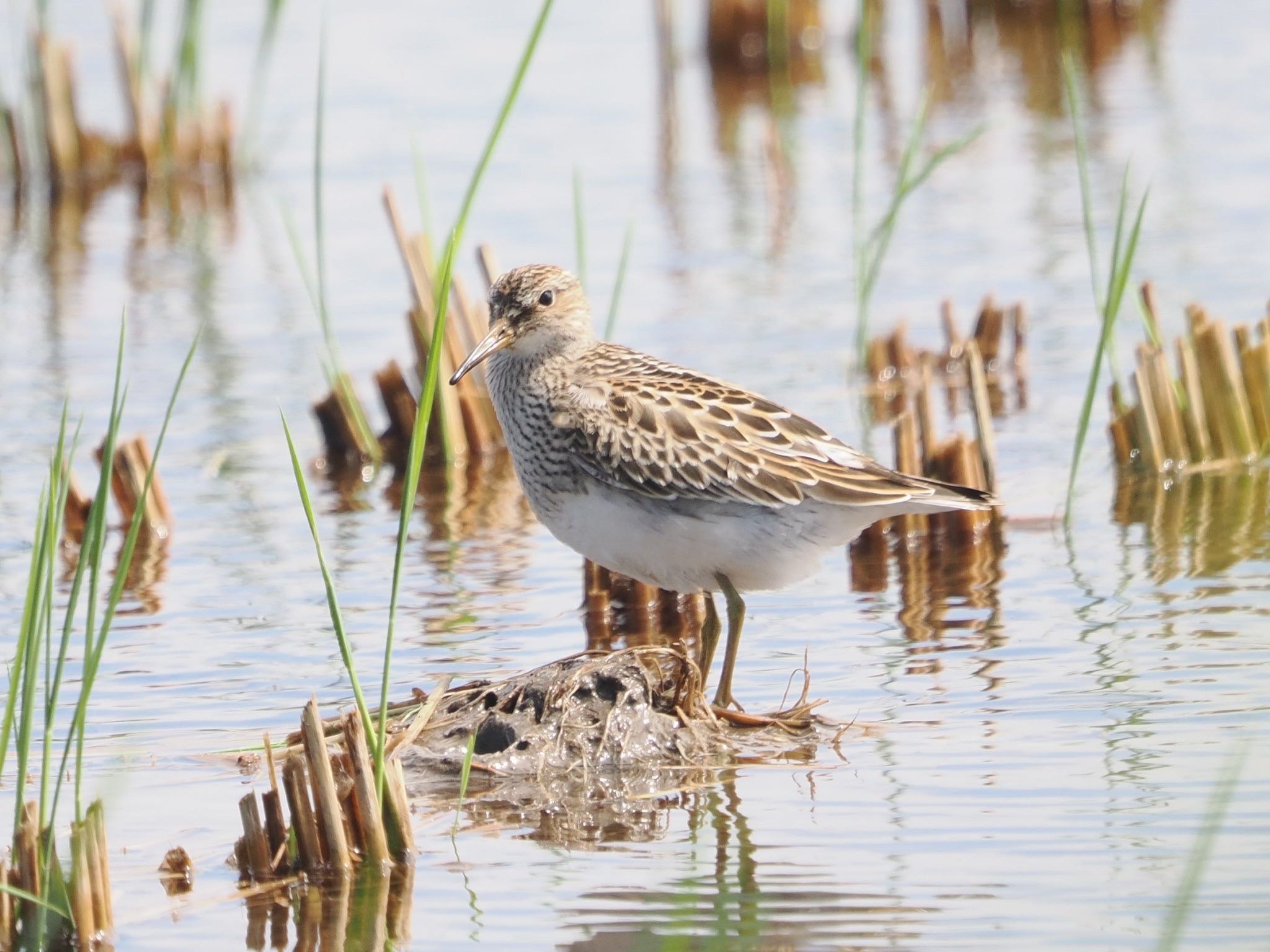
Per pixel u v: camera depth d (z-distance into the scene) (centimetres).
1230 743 1028
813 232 2228
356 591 1348
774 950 838
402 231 1711
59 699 1158
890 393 1739
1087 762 1015
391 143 2608
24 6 3178
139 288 2131
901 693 1131
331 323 1973
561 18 3256
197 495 1580
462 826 984
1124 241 2091
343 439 1678
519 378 1169
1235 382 1562
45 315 2031
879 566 1378
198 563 1417
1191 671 1134
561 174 2472
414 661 1210
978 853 920
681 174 2455
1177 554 1355
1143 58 2952
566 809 1002
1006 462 1570
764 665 1194
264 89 2811
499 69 2925
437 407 1680
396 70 2920
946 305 1800
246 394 1803
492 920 878
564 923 872
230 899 909
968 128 2619
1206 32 3092
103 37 3038
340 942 862
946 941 838
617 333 1891
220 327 1991
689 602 1305
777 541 1105
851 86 2931
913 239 2191
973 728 1072
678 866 926
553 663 1118
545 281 1162
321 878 927
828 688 1147
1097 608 1257
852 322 1920
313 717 923
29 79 2634
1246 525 1409
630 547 1128
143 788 1035
